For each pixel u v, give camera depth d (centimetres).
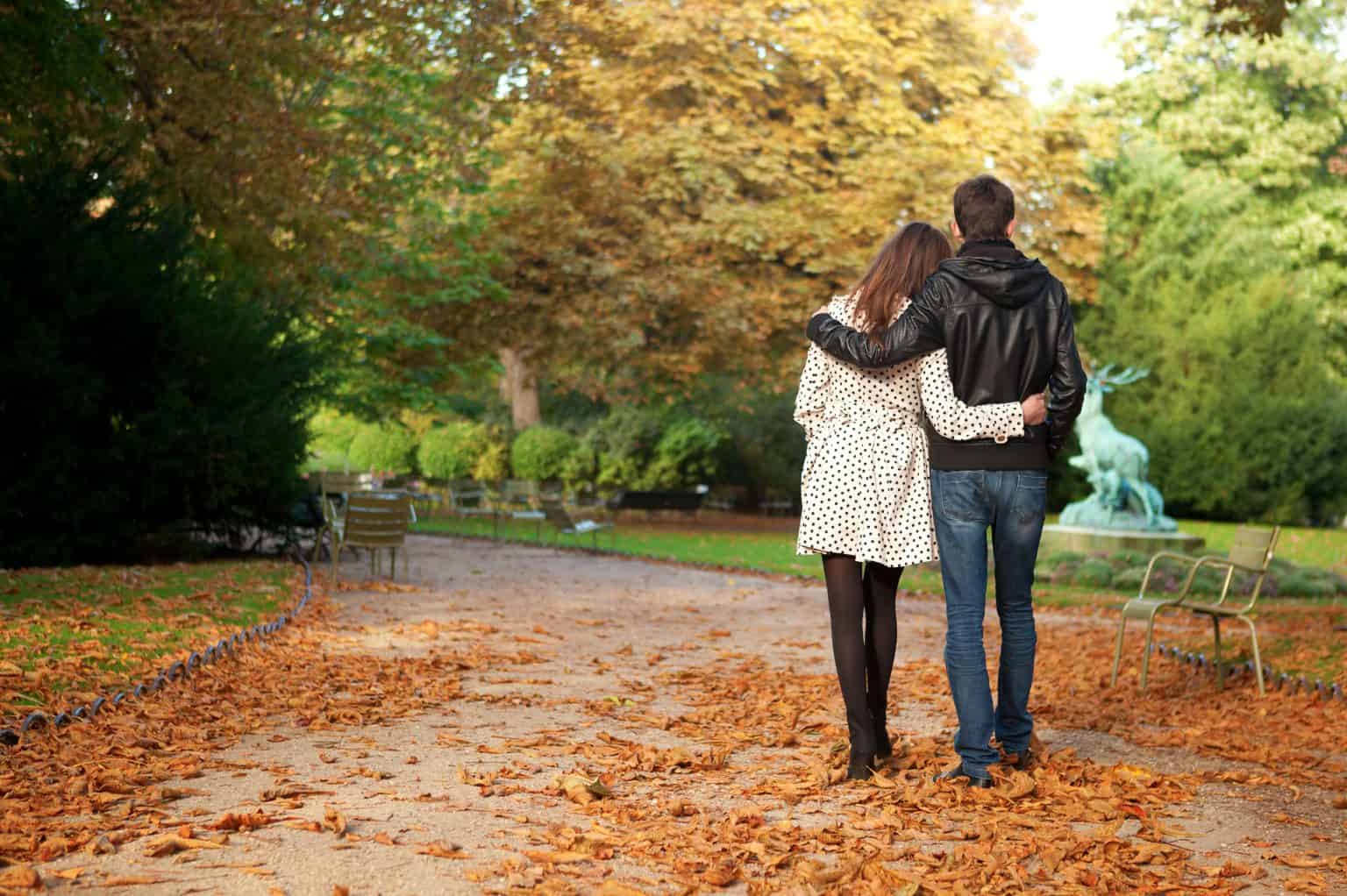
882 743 484
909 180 2389
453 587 1276
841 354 450
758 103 2638
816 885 328
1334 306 3606
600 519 2638
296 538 1435
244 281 1464
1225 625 1055
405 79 1798
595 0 1460
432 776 450
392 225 1694
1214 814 423
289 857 341
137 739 486
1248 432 2997
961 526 450
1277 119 3644
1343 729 591
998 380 445
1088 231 2705
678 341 2622
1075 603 1308
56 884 313
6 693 530
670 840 366
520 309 2445
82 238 1211
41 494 1169
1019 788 429
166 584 1009
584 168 2327
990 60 2838
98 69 1248
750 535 2417
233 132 1345
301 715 569
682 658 821
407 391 2330
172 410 1227
